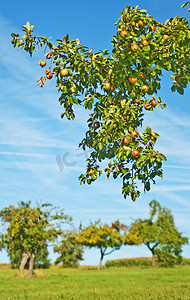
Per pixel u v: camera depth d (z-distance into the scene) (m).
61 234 29.58
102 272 36.44
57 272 37.22
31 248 28.19
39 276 28.47
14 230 26.42
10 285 19.28
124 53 6.06
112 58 6.32
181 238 46.41
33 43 6.13
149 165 6.03
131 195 6.63
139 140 6.23
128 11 6.11
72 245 46.94
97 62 6.13
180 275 28.34
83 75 6.50
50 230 28.94
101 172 7.36
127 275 29.19
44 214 29.38
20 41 6.07
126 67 6.21
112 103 6.85
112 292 14.15
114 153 6.83
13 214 28.56
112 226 48.84
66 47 6.13
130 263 53.47
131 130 6.36
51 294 13.64
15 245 27.78
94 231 47.25
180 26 5.90
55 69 6.34
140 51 6.09
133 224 48.50
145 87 6.49
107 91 6.72
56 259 51.03
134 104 6.72
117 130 6.32
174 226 47.12
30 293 14.43
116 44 6.16
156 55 6.17
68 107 6.97
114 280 23.17
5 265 50.66
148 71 6.34
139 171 6.50
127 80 6.36
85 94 6.83
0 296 12.98
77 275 30.47
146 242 47.59
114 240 46.50
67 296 12.47
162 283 19.95
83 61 6.23
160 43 6.12
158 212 47.56
